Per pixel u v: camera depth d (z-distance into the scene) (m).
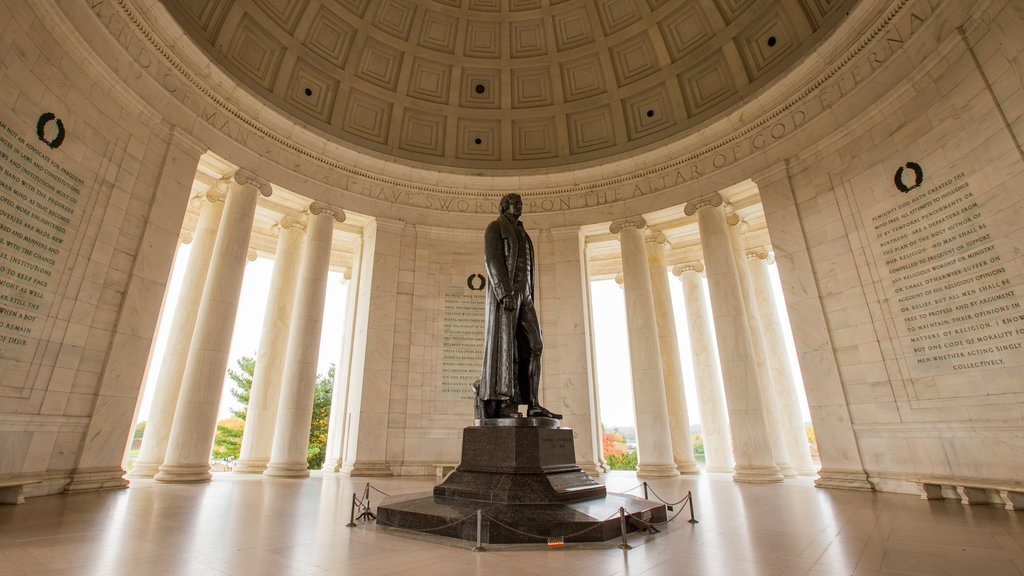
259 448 18.09
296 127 18.11
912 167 12.34
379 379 18.03
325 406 41.91
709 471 21.33
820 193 14.63
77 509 8.35
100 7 11.96
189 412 14.04
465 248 20.70
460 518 6.26
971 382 10.73
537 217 20.86
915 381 11.81
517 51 23.11
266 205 19.02
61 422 10.70
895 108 12.90
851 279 13.50
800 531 6.86
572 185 20.89
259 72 18.53
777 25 17.66
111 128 12.38
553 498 6.75
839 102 14.34
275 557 5.22
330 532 6.64
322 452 40.56
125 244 12.54
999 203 10.47
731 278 16.77
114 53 12.46
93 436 11.29
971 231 10.97
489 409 7.81
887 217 12.81
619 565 4.95
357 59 21.31
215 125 15.70
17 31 10.03
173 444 13.77
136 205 12.93
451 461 18.05
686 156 18.67
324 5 20.05
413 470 17.42
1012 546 5.79
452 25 22.72
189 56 14.76
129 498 9.95
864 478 12.45
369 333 18.36
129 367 12.21
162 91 13.95
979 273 10.75
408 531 6.66
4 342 9.73
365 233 20.58
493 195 21.28
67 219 11.15
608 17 21.86
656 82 21.06
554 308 19.75
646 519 7.15
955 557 5.25
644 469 16.92
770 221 15.69
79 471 10.92
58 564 4.79
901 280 12.34
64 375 10.88
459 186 21.17
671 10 20.33
